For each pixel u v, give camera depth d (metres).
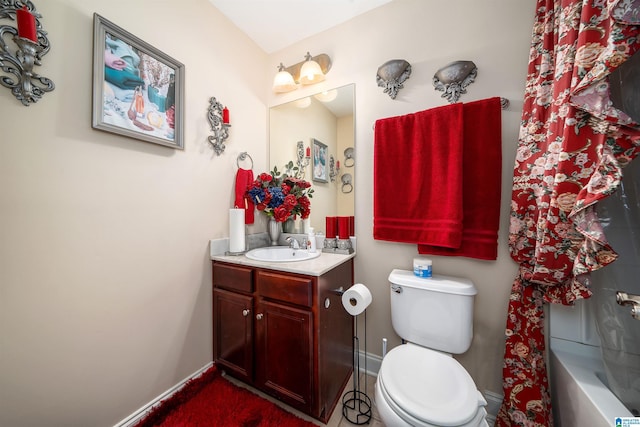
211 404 1.18
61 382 0.87
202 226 1.39
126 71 1.04
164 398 1.19
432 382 0.88
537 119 0.98
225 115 1.49
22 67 0.78
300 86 1.73
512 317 1.05
